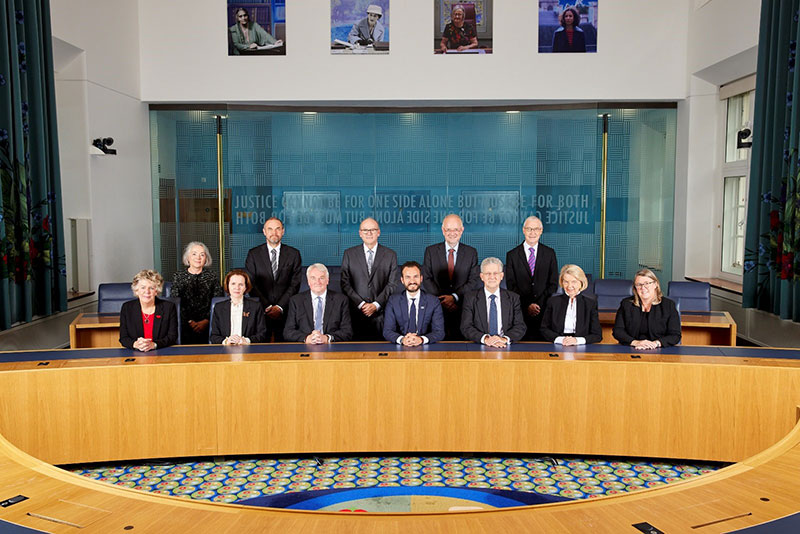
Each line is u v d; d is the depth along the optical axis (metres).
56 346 7.27
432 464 4.66
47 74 6.91
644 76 9.23
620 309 5.35
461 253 6.81
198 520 2.42
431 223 10.27
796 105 6.55
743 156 8.57
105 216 8.41
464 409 4.66
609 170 9.88
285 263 6.72
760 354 4.80
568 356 4.73
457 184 10.17
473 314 5.34
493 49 9.23
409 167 10.18
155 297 5.27
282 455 4.80
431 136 10.12
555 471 4.54
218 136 9.87
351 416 4.67
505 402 4.64
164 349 4.97
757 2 7.40
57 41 7.38
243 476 4.46
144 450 4.55
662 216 9.88
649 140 9.77
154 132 9.83
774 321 7.30
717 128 9.15
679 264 9.63
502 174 10.12
